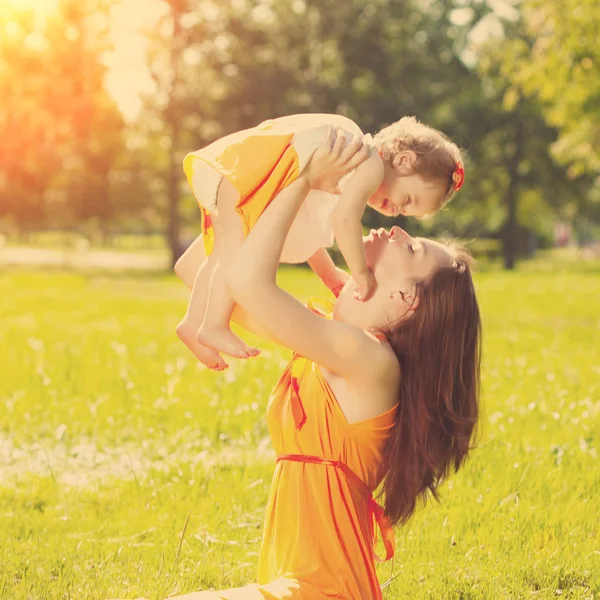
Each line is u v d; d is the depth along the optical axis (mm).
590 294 29516
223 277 3363
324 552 3408
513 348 15070
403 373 3518
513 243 58125
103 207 66125
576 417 9102
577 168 31578
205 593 3285
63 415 9438
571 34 25172
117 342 15805
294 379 3484
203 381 11039
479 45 31812
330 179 3334
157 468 7598
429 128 3674
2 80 59750
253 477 7250
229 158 3252
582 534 5926
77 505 6672
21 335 17141
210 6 54781
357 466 3486
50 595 4887
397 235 3576
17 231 108062
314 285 32344
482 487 6758
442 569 5293
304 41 54500
